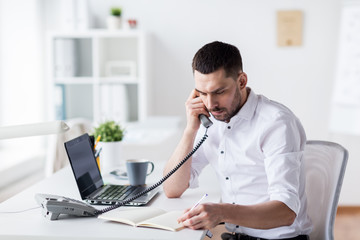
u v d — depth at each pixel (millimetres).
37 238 1350
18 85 4086
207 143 1845
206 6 4074
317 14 4000
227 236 1793
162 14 4117
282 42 4035
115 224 1450
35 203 1685
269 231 1729
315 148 1869
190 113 1749
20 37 4047
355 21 3768
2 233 1363
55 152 2639
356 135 4027
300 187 1728
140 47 3830
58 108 4035
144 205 1652
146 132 3580
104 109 3930
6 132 1412
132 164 1877
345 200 4117
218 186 1950
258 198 1759
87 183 1763
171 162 1778
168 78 4176
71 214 1521
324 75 4043
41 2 4117
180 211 1533
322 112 4074
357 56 3773
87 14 3908
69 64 3943
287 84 4082
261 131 1651
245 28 4062
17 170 3574
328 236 1619
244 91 1691
